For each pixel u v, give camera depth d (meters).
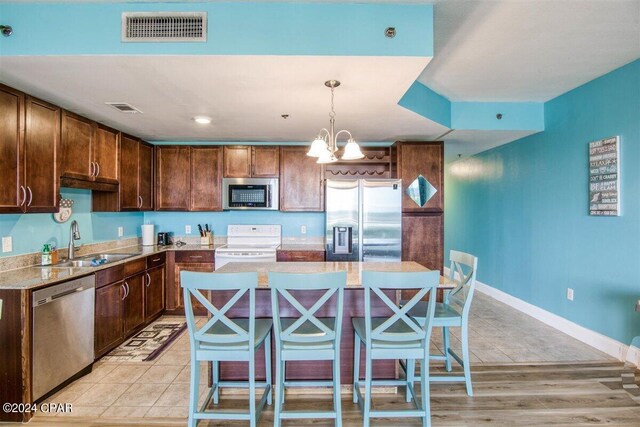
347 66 2.15
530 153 4.21
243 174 4.48
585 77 3.17
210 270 4.19
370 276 2.02
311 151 2.46
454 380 2.48
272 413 2.30
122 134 3.79
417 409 2.22
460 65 2.89
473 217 5.79
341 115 3.25
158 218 4.77
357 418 2.24
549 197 3.88
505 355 3.12
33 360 2.23
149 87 2.49
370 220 4.09
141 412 2.28
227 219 4.80
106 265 2.99
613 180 3.01
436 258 4.30
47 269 2.77
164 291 4.15
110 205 3.70
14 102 2.42
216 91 2.58
